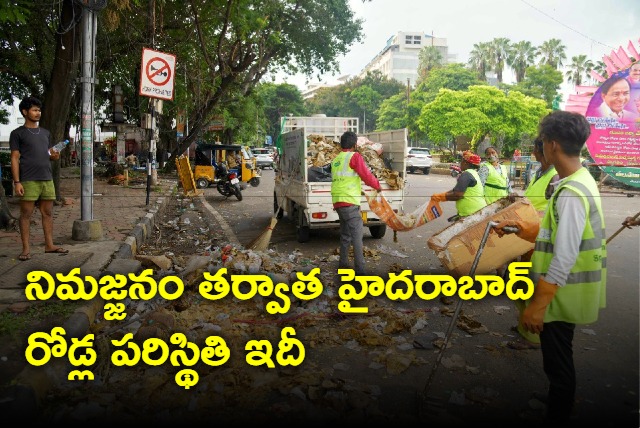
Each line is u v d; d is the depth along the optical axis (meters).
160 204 11.62
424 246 8.08
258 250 7.01
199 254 7.35
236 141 49.44
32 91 17.17
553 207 2.57
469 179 5.94
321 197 8.00
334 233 9.39
